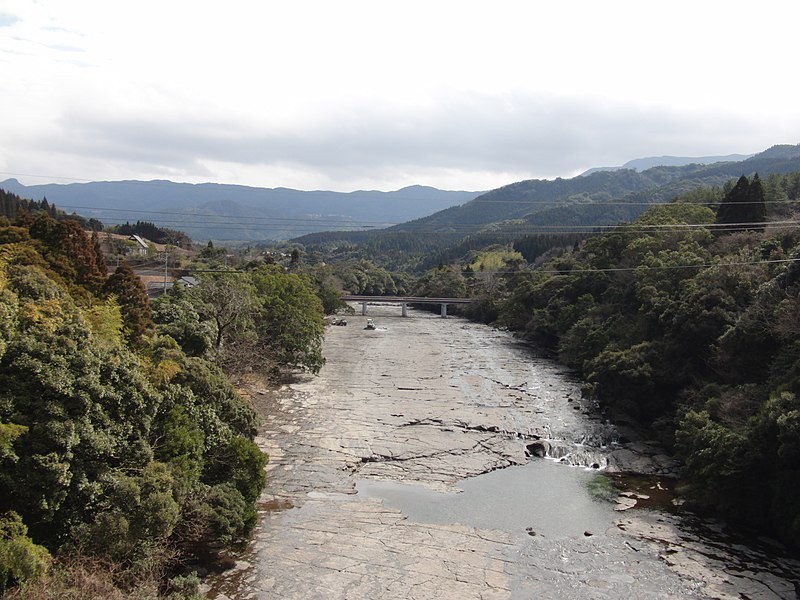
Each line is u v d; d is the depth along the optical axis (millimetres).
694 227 75375
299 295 71812
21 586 16875
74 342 24000
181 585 22109
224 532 25219
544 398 56500
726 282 49875
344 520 30516
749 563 26906
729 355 41625
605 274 81312
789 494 28188
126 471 23750
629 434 45781
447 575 25500
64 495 20594
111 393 23797
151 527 21734
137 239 140500
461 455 41094
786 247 54000
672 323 49469
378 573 25422
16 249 36125
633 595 24281
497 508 32844
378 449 41344
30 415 21016
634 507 33312
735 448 30906
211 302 56812
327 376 64500
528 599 23875
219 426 30531
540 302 97125
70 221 41812
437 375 66625
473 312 134625
